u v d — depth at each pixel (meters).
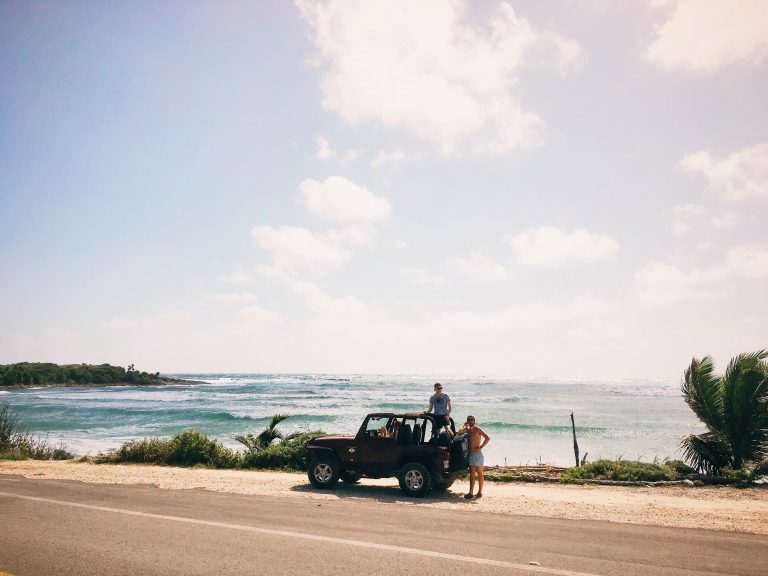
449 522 8.29
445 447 11.23
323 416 44.28
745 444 14.29
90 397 80.00
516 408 53.12
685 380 15.77
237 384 135.25
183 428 37.09
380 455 11.62
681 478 13.90
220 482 12.83
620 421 40.88
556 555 6.38
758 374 14.32
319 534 7.30
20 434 22.00
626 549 6.73
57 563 5.95
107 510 8.96
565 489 12.75
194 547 6.60
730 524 8.49
